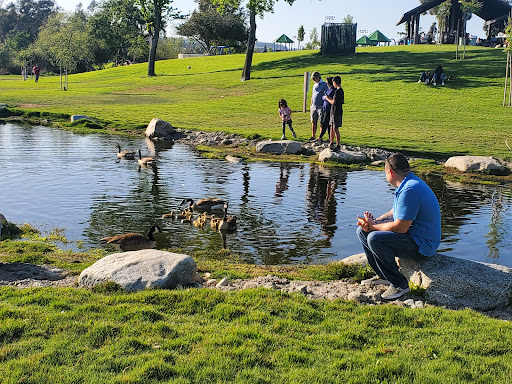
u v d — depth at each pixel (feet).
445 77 125.08
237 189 48.03
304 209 41.52
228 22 296.10
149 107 113.60
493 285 22.21
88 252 30.45
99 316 18.53
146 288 21.56
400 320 19.36
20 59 304.30
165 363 15.14
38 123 96.73
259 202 43.45
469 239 34.76
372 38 276.00
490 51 164.55
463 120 90.33
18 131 85.15
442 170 58.29
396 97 113.09
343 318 19.51
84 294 20.76
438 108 101.86
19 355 15.61
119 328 17.46
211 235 34.83
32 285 23.12
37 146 69.92
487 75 128.98
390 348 16.85
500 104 103.24
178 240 33.68
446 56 158.40
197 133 81.00
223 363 15.34
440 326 18.88
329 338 17.44
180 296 20.43
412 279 23.56
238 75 163.63
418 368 15.49
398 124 87.45
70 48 184.34
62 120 98.22
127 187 47.42
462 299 22.26
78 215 38.14
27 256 27.96
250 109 110.01
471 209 42.60
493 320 19.66
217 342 16.63
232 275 25.73
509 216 40.50
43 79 219.82
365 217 23.32
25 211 38.83
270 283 23.49
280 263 29.89
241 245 32.99
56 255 29.04
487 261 30.76
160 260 22.93
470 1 183.93
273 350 16.42
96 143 74.23
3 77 261.65
